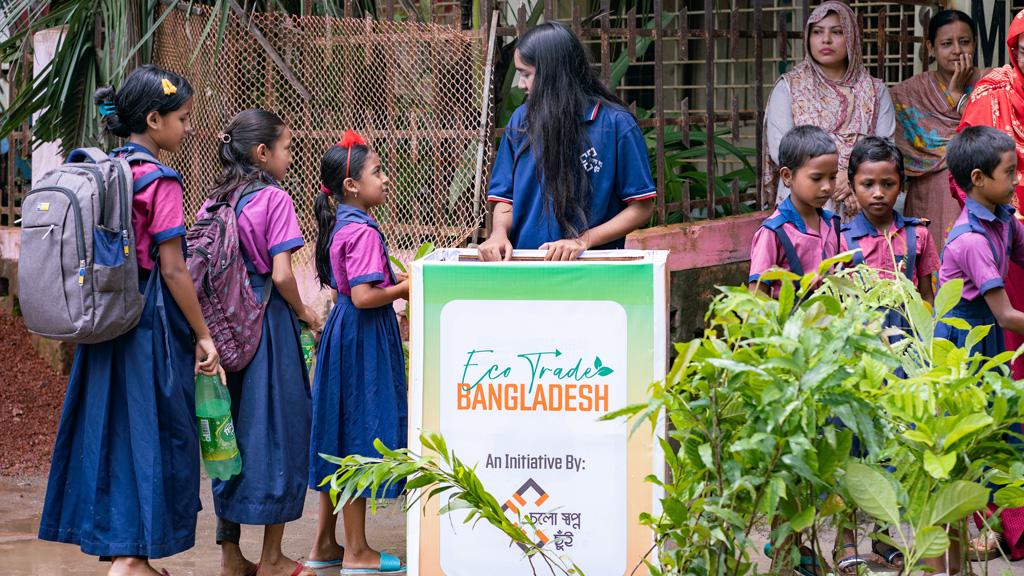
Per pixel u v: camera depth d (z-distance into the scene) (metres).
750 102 7.47
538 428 2.70
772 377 2.08
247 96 5.87
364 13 6.15
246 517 3.86
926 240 4.37
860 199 4.28
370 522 4.90
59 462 3.74
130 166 3.63
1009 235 3.96
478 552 2.76
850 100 5.82
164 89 3.71
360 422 4.12
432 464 2.42
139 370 3.62
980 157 3.79
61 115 6.01
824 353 2.11
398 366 4.23
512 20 6.88
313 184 5.77
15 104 6.01
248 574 4.09
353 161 4.15
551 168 3.40
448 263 2.70
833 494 2.31
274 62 5.78
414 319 2.72
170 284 3.66
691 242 5.64
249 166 4.05
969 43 6.09
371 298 4.04
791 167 4.15
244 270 3.87
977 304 3.86
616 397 2.68
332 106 5.66
